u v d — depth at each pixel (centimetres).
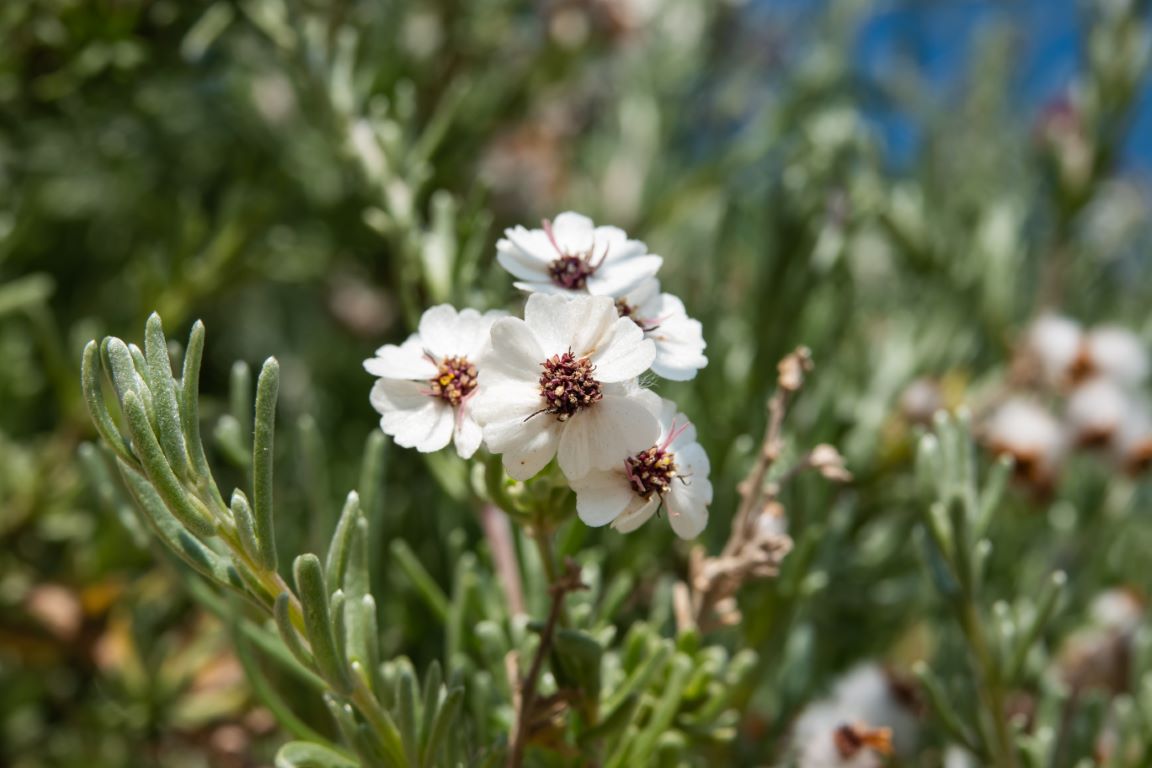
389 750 12
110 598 23
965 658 20
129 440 12
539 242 13
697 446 12
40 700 29
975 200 31
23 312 30
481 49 29
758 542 14
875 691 18
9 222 28
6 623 23
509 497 13
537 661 13
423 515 22
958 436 16
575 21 29
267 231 28
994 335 27
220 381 35
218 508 12
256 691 15
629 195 32
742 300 25
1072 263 30
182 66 26
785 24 37
